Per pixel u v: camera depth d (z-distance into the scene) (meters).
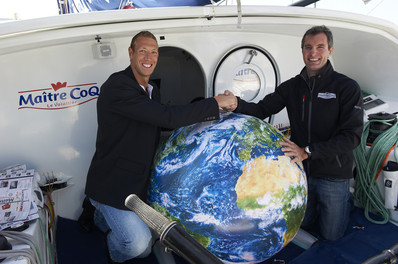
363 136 2.66
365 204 2.64
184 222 1.55
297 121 2.20
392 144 2.45
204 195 1.49
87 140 2.25
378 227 2.41
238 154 1.54
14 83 1.99
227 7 1.98
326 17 2.29
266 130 1.73
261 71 2.75
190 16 1.96
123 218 1.79
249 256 1.57
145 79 1.94
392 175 2.34
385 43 2.71
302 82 2.15
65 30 1.76
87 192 1.87
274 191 1.51
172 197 1.57
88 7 3.70
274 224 1.52
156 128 1.81
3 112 2.00
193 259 0.79
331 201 2.12
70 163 2.24
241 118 1.77
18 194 1.71
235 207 1.46
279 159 1.60
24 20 1.64
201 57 2.53
